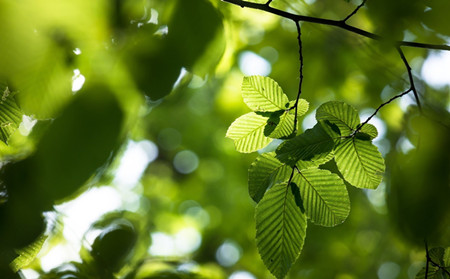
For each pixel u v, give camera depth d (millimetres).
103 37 958
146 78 991
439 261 1202
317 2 1565
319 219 1167
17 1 838
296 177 1167
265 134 1161
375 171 1169
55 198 958
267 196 1165
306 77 2141
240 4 1156
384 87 1980
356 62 1839
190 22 1018
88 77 975
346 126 1160
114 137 968
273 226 1166
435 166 1135
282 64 2150
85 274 1130
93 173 960
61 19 872
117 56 985
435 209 1132
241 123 1162
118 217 1342
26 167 969
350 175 1176
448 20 1102
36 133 982
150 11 1005
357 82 2092
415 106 1243
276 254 1166
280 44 2127
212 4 1027
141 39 995
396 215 1150
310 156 1151
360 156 1167
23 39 866
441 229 1139
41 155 959
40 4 849
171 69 1002
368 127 1160
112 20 960
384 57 1497
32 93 957
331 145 1155
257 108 1160
